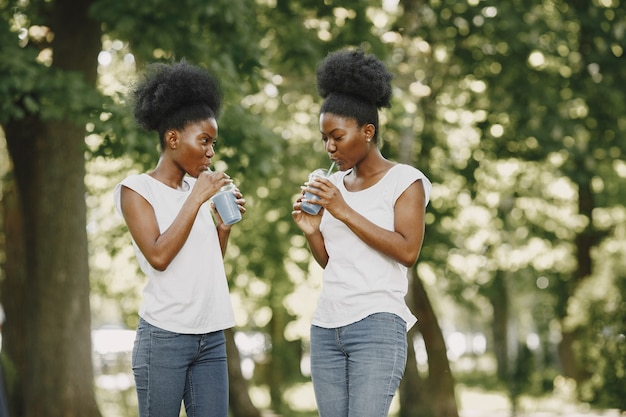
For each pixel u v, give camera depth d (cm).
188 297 410
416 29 1274
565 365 2223
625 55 1379
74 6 1087
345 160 416
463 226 1766
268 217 1492
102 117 938
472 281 1998
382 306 409
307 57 1180
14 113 915
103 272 1734
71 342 1123
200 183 406
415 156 1446
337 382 418
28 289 1161
